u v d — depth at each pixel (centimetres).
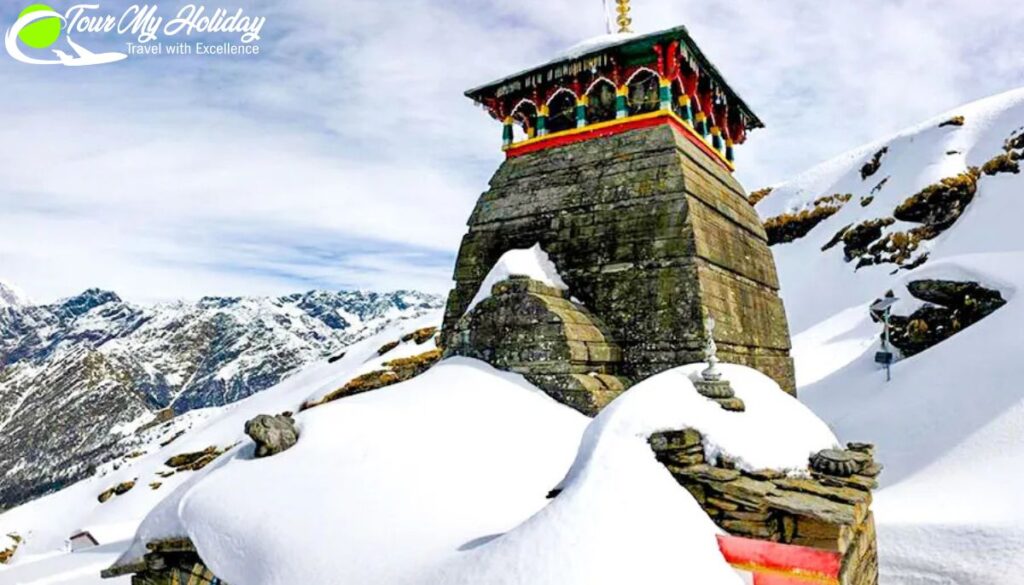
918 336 3231
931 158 8300
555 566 526
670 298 1278
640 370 1272
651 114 1462
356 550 690
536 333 1214
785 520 638
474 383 1157
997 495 1647
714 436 729
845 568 649
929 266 3453
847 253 7881
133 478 5691
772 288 1762
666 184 1370
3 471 16475
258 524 762
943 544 1508
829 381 3556
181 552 878
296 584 669
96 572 2384
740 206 1720
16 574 2428
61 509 5672
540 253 1455
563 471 930
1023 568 1332
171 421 8600
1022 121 7938
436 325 6512
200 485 869
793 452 778
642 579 516
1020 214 6531
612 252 1378
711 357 838
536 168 1591
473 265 1573
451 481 838
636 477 629
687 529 597
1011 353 2342
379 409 1057
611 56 1488
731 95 1806
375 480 824
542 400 1131
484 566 557
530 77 1608
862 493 716
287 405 5819
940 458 1997
